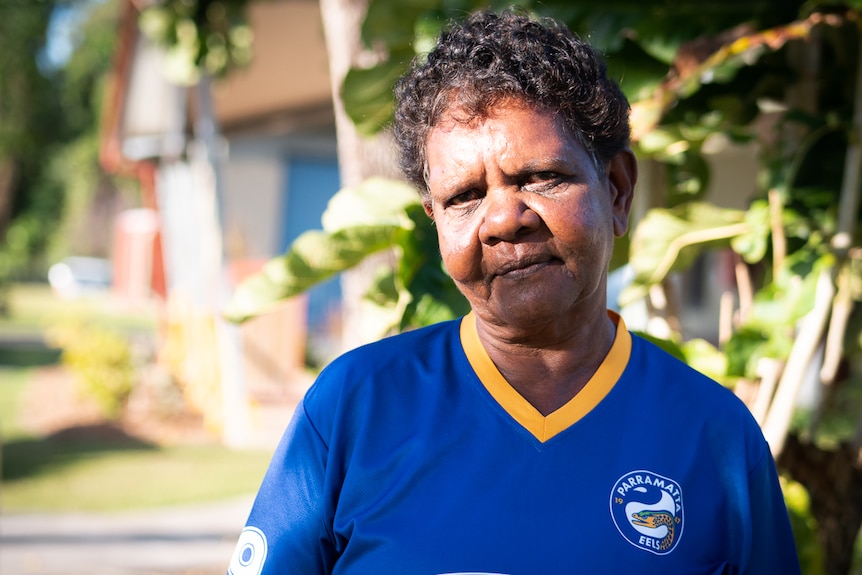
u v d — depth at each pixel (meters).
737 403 1.62
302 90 12.30
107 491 8.79
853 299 3.20
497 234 1.49
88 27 29.45
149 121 13.74
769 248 2.91
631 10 2.74
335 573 1.56
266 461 10.00
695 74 2.67
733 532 1.56
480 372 1.60
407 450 1.56
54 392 14.43
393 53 2.93
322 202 14.07
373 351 1.67
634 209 3.21
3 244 31.30
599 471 1.52
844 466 2.93
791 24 2.74
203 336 11.91
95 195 44.75
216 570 6.63
